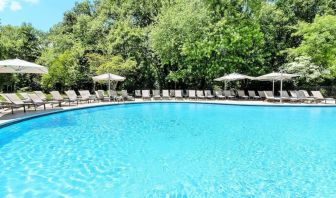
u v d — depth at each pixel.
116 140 8.66
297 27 24.59
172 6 26.94
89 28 31.47
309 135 9.70
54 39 32.41
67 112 14.34
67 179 5.29
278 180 5.39
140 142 8.42
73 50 27.23
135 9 31.22
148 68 27.11
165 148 7.71
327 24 21.75
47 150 7.39
